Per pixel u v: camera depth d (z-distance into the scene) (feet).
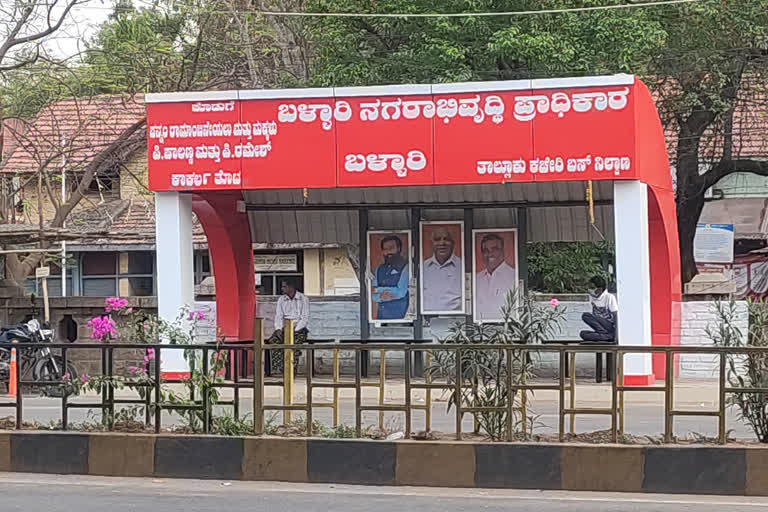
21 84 89.92
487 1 72.64
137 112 101.19
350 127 57.98
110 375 32.83
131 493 29.40
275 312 72.49
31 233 64.69
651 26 74.13
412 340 66.08
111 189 105.60
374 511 27.20
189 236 61.00
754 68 82.02
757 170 83.97
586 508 27.55
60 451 32.07
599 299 62.75
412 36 75.31
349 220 71.36
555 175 56.24
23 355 60.39
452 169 57.11
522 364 31.30
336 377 31.99
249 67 91.30
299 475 30.83
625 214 56.44
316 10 77.61
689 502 28.30
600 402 53.93
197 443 31.37
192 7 87.97
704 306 65.05
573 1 73.31
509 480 29.89
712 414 30.12
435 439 31.17
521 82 56.39
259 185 58.54
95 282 104.27
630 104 55.52
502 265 65.51
